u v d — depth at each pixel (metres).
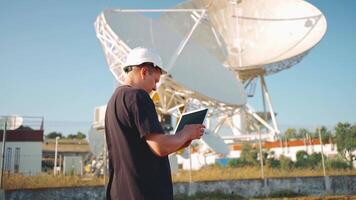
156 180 2.50
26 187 14.87
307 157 34.50
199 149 29.34
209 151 27.73
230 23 32.91
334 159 31.03
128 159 2.48
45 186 15.27
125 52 17.55
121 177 2.52
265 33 31.97
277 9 31.81
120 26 17.98
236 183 18.86
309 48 27.92
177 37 20.94
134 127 2.48
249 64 31.56
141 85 2.72
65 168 26.81
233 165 30.14
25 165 28.09
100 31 18.62
